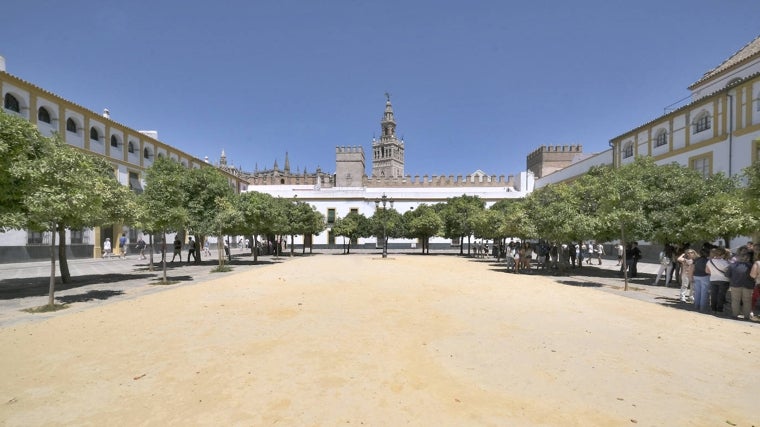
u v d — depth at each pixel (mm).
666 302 11602
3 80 23219
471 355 6211
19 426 3973
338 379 5184
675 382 5234
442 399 4617
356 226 41219
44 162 10109
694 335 7676
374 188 59625
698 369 5738
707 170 24016
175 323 8203
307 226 38312
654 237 15484
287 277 16781
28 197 9578
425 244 45812
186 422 4051
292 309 9656
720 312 10078
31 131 11508
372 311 9477
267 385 4984
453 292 12797
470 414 4250
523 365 5785
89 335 7285
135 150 35656
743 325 8617
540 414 4270
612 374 5480
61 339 7031
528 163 66812
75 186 10547
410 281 15703
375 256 37469
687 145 25719
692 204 14992
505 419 4145
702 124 24969
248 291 12648
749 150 21078
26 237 25297
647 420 4172
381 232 41969
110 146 32125
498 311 9695
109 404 4477
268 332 7477
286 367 5609
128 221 14867
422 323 8289
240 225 22922
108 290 13242
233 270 20953
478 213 33031
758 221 10797
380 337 7160
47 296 11984
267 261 28766
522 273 20609
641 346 6844
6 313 9344
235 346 6590
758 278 9039
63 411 4309
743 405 4566
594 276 19172
